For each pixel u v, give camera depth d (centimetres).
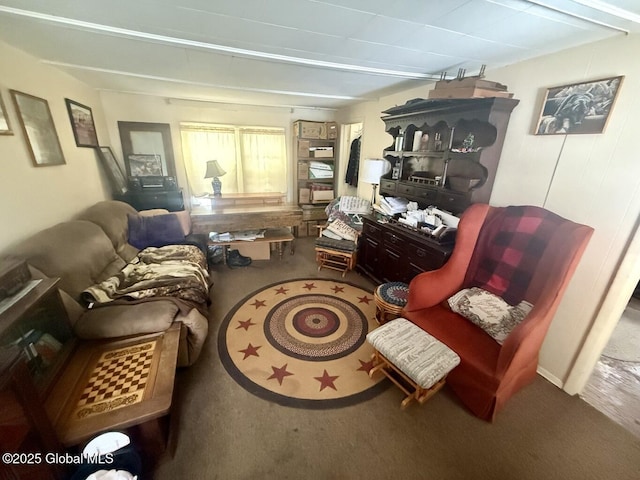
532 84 189
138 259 261
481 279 194
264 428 149
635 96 141
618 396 176
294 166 483
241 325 237
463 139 239
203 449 138
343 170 493
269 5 132
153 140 392
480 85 190
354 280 324
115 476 103
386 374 175
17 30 164
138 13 142
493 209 196
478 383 154
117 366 139
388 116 295
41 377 123
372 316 254
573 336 174
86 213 251
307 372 189
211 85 307
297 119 469
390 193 303
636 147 143
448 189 236
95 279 199
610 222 155
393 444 143
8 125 180
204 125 415
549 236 163
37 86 218
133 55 210
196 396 168
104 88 331
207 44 185
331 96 358
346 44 180
